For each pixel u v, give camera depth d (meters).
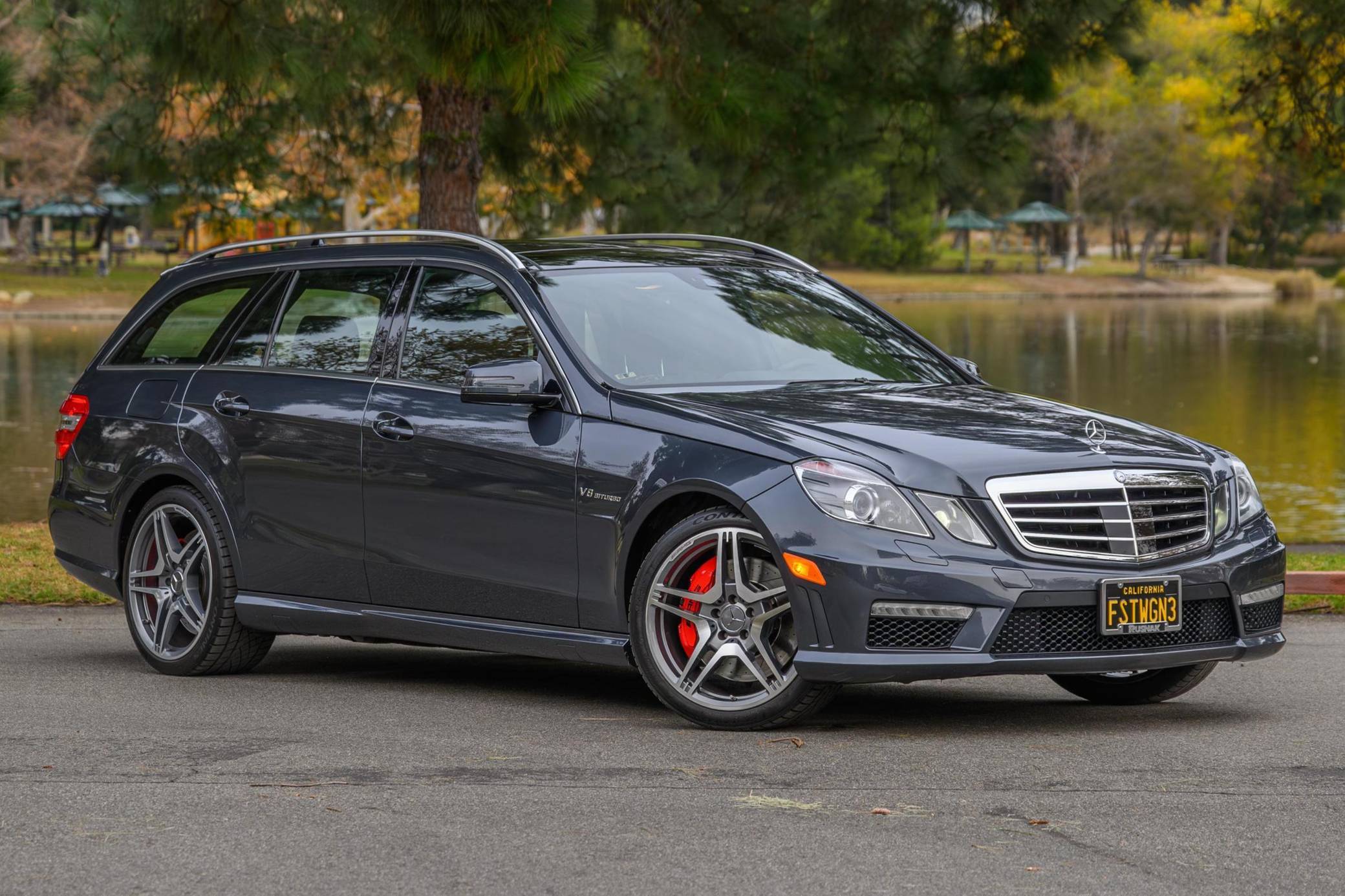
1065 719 7.94
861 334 9.00
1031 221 110.81
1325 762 6.84
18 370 39.75
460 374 8.47
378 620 8.69
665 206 19.05
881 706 8.34
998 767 6.73
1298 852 5.49
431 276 8.86
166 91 18.34
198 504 9.38
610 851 5.52
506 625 8.22
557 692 8.83
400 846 5.61
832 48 17.78
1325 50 18.47
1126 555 7.29
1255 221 137.88
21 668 9.68
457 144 17.09
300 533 8.94
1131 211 117.00
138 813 6.07
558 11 11.84
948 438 7.41
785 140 17.48
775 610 7.32
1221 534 7.65
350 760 6.94
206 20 15.30
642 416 7.75
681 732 7.48
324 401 8.89
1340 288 114.56
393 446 8.52
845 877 5.23
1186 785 6.41
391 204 46.91
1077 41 17.88
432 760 6.91
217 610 9.27
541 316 8.30
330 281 9.28
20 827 5.89
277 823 5.91
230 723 7.83
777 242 18.70
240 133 19.12
